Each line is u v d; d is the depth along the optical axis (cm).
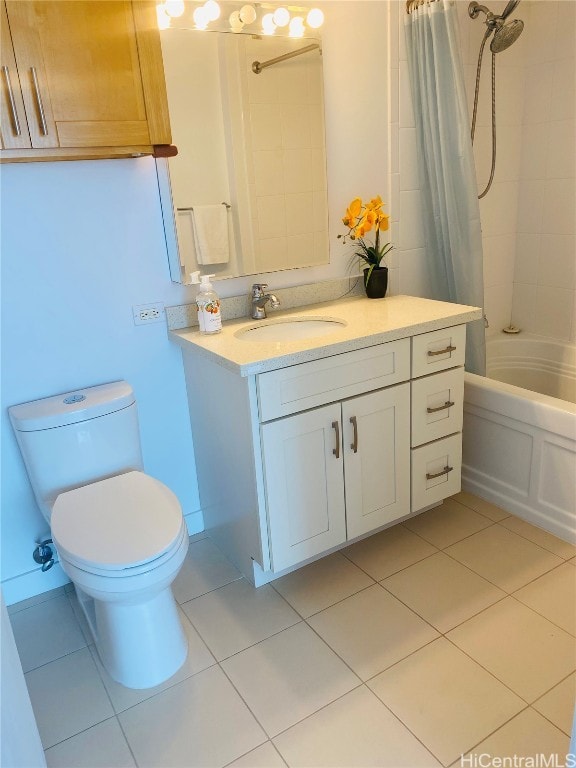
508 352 292
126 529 152
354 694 152
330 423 180
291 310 221
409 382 195
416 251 254
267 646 170
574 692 148
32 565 198
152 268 195
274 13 191
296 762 135
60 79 146
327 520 191
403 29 221
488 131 264
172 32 177
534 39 260
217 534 218
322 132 213
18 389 180
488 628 171
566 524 207
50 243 175
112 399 178
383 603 184
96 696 158
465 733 139
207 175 192
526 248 288
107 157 165
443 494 221
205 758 138
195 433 214
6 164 164
